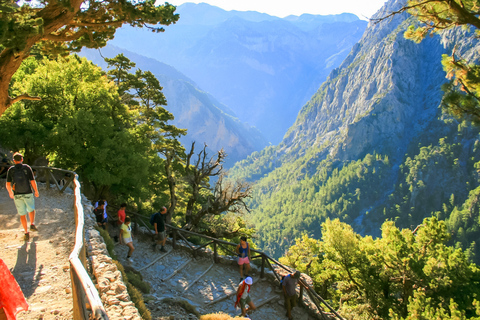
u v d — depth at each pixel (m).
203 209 24.62
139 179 21.02
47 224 9.25
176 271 12.81
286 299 11.43
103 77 23.69
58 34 9.51
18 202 8.02
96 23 9.63
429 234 22.70
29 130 18.06
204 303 11.09
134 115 27.45
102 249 8.01
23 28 6.81
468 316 20.78
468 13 8.34
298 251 38.59
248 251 13.24
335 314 11.76
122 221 13.27
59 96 20.22
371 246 24.92
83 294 3.80
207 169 24.58
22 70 23.28
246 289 10.27
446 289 20.95
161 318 8.15
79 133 18.69
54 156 22.02
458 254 20.89
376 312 24.55
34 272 6.59
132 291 7.18
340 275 28.02
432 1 8.38
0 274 3.57
